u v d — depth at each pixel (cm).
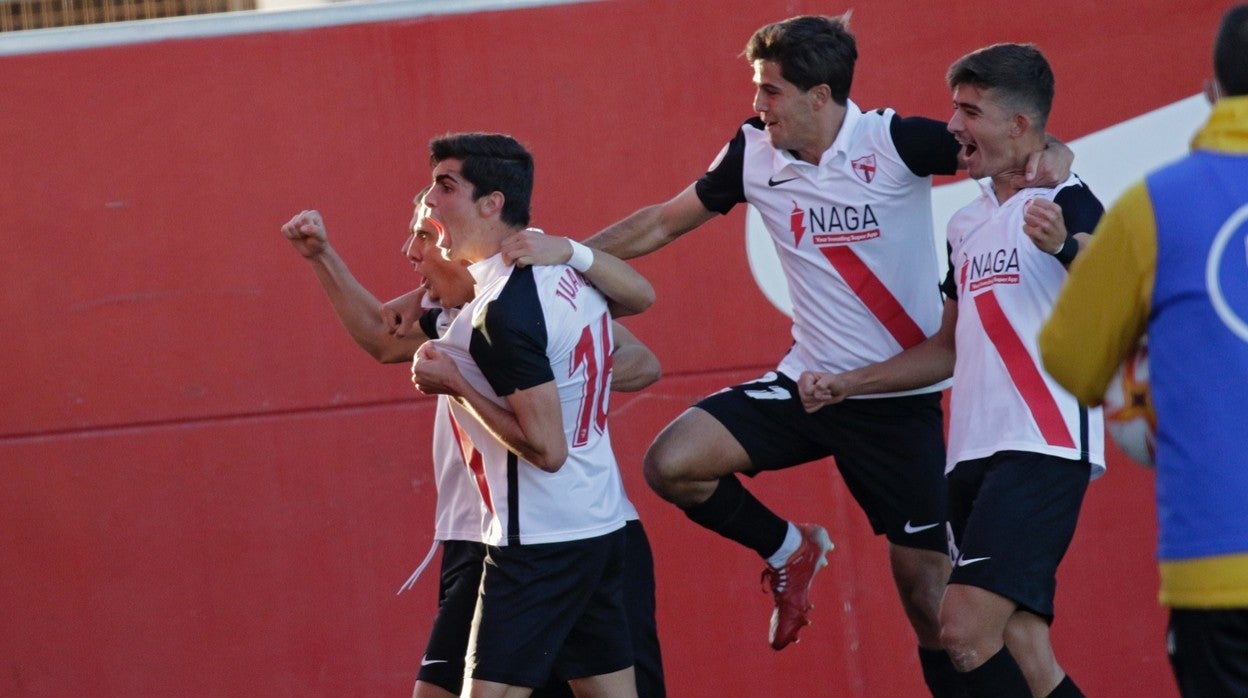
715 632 1722
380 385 1738
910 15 1733
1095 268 853
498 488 1223
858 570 1723
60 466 1723
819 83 1323
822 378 1360
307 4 1973
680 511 1731
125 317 1734
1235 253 827
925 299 1405
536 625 1209
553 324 1184
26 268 1733
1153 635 1698
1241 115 850
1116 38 1722
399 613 1722
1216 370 825
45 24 1966
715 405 1457
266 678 1716
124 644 1714
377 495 1731
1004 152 1254
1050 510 1219
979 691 1216
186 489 1727
